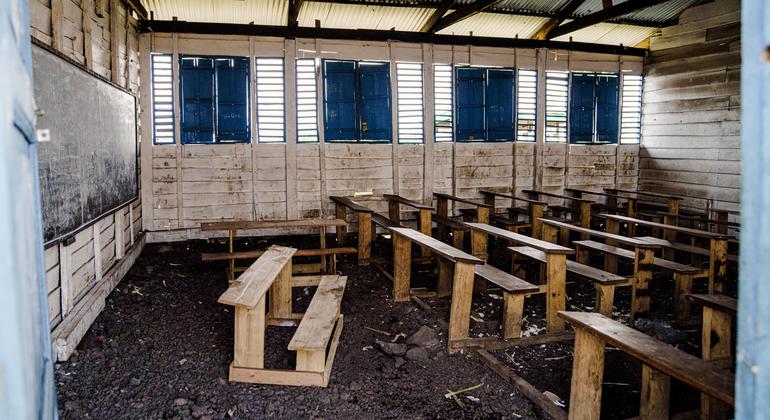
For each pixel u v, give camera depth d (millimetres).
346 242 7758
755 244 819
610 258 6008
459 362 3750
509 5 8375
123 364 3580
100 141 4863
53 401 1240
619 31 9570
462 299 3912
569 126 9453
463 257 3898
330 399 3166
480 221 7352
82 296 4449
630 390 3383
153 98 7445
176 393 3191
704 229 8375
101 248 5109
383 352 3904
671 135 9359
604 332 2592
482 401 3195
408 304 5047
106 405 3023
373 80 8273
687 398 3244
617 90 9703
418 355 3797
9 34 857
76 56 4434
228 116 7727
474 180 8977
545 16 8742
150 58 7375
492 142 9031
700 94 8812
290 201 8055
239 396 3166
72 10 4336
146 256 6703
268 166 7941
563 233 7582
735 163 8305
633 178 9992
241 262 6488
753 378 823
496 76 8914
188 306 4859
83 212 4273
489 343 3969
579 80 9422
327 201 8219
